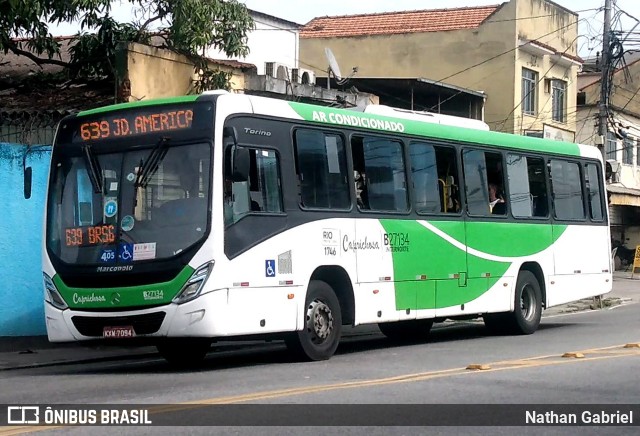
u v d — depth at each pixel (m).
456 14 35.53
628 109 43.06
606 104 29.34
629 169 42.19
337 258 12.84
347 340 17.19
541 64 34.84
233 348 15.88
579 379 10.49
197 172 11.27
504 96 33.06
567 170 18.41
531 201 17.28
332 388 9.68
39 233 15.88
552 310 23.89
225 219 11.23
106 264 11.43
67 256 11.73
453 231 15.17
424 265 14.49
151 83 17.53
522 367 11.48
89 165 11.85
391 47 34.81
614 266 41.03
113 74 17.95
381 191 13.84
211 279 11.01
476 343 15.39
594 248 18.92
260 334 11.75
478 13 35.22
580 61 36.94
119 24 18.25
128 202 11.51
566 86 36.81
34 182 15.80
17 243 15.57
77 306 11.58
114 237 11.46
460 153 15.59
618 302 26.62
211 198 11.13
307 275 12.33
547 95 35.28
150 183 11.47
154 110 11.65
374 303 13.45
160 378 11.08
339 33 35.94
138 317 11.20
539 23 34.50
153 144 11.55
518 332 16.94
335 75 25.50
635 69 43.34
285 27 29.84
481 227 15.82
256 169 11.79
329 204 12.87
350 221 13.14
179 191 11.30
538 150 17.56
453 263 15.12
